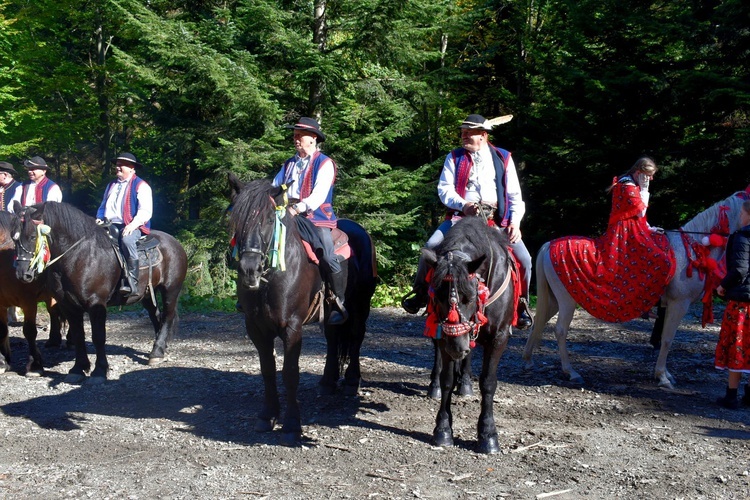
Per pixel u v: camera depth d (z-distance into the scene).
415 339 9.41
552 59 15.91
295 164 5.67
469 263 4.41
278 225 4.90
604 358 8.08
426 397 6.43
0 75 14.37
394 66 14.36
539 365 7.74
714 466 4.74
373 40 13.23
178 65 13.91
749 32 13.37
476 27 18.62
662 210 14.79
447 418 5.16
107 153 17.95
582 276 6.77
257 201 4.76
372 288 6.48
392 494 4.28
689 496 4.25
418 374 7.33
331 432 5.44
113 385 6.89
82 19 17.17
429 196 16.47
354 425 5.61
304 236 5.27
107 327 10.28
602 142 14.66
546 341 9.16
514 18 17.94
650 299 6.62
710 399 6.40
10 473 4.64
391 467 4.73
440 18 14.20
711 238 6.62
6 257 7.07
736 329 5.97
